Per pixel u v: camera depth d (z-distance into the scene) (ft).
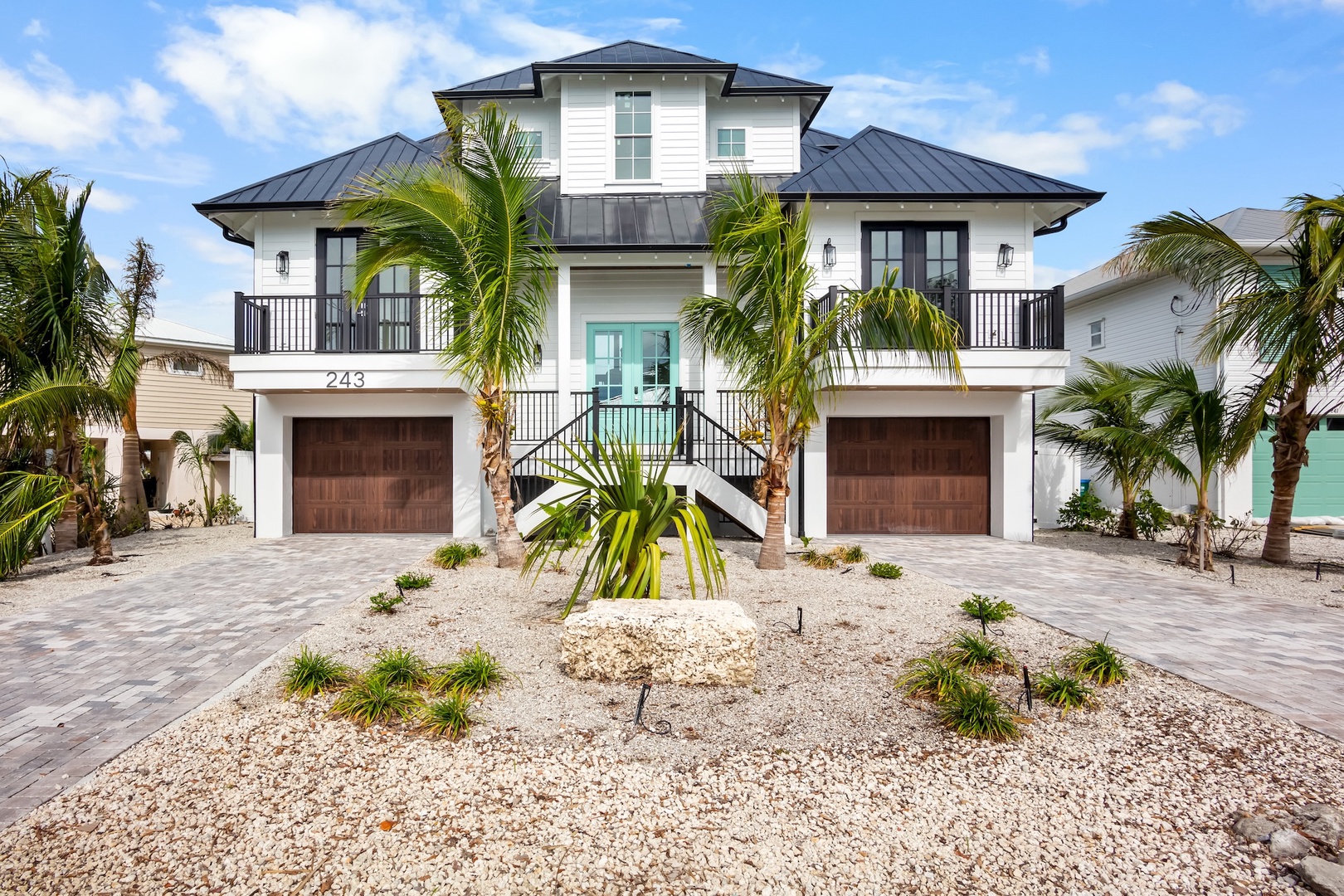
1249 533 39.83
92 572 28.48
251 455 54.29
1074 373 65.05
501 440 27.76
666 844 9.46
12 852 9.18
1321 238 26.45
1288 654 17.58
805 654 17.03
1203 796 10.84
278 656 17.03
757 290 26.99
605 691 14.52
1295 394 30.63
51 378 30.12
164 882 8.63
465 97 45.03
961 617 20.51
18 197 29.04
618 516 17.92
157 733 12.76
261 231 40.14
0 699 14.38
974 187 38.09
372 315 39.96
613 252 37.22
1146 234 30.96
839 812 10.28
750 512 34.91
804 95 46.03
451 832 9.63
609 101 44.24
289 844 9.36
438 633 18.56
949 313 36.50
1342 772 11.48
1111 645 18.24
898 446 39.70
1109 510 45.39
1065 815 10.33
